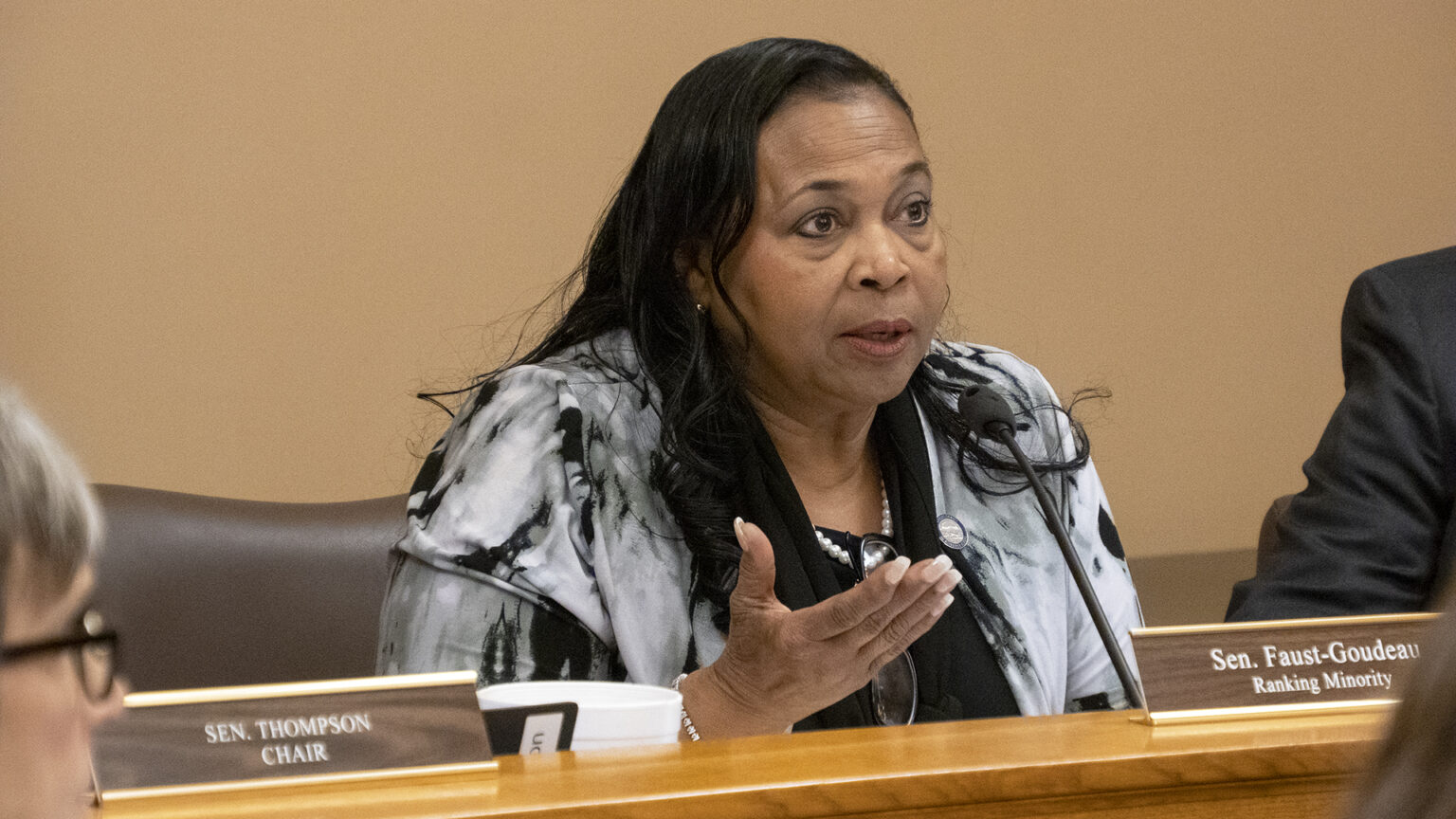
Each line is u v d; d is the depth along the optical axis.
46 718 2.13
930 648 6.32
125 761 3.19
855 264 6.17
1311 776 3.43
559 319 7.34
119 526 7.14
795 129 6.23
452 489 6.26
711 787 3.10
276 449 22.33
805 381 6.39
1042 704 6.56
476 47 23.14
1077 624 6.93
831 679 4.66
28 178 21.19
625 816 3.03
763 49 6.45
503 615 6.00
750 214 6.25
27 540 2.02
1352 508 7.41
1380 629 4.08
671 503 6.28
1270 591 7.38
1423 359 7.54
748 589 4.67
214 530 7.33
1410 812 1.33
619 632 6.05
